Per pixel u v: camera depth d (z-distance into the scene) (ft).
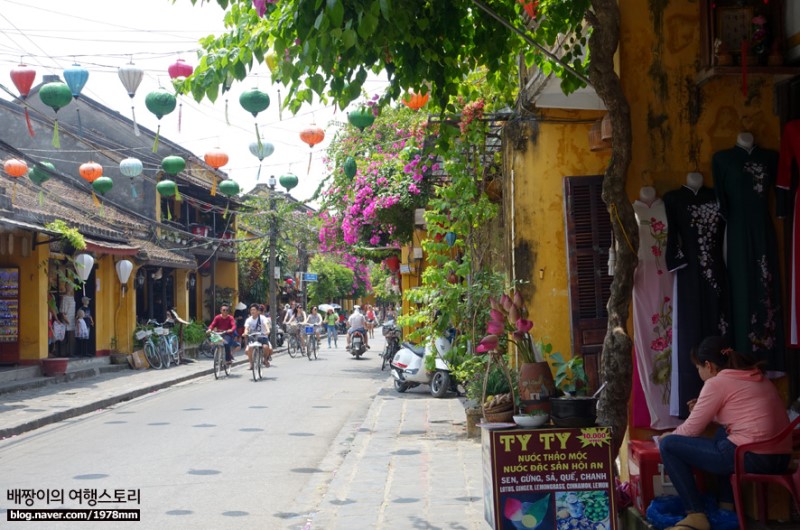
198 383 72.43
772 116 21.88
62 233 65.62
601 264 30.35
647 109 21.90
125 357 83.71
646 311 22.13
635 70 21.93
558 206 32.76
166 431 43.29
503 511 17.70
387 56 21.59
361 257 105.29
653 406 22.11
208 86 20.77
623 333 19.02
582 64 26.61
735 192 21.47
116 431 43.62
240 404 55.31
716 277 21.65
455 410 50.37
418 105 31.73
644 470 20.20
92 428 45.03
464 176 40.50
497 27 22.81
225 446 38.58
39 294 68.95
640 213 21.86
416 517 24.40
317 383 70.33
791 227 21.29
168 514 26.04
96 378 73.05
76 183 95.50
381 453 35.40
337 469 32.94
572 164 32.71
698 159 21.91
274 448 38.04
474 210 40.57
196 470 32.89
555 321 32.65
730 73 20.74
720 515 19.36
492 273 40.68
